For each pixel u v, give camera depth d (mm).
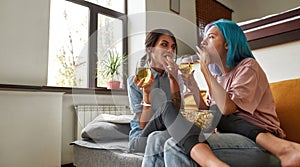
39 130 1780
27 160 1705
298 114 1092
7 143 1619
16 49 1833
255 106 925
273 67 1411
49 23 2055
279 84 1241
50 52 2197
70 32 2363
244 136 873
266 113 949
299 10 1300
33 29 1934
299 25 1286
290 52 1339
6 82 1771
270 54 1425
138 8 2854
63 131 2051
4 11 1783
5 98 1620
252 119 926
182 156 675
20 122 1686
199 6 3588
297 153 762
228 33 1049
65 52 2301
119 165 834
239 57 1072
